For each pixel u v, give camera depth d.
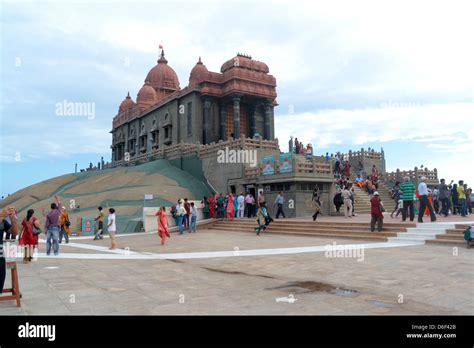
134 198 28.77
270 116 44.66
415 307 6.04
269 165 25.58
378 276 8.36
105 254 13.85
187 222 23.98
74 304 6.55
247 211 25.52
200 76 42.12
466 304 6.15
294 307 6.16
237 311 5.98
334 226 17.66
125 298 6.95
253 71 42.28
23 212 32.00
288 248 13.59
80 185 35.72
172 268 10.32
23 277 9.27
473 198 23.59
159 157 39.72
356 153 36.50
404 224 15.41
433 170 32.09
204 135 41.56
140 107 54.19
